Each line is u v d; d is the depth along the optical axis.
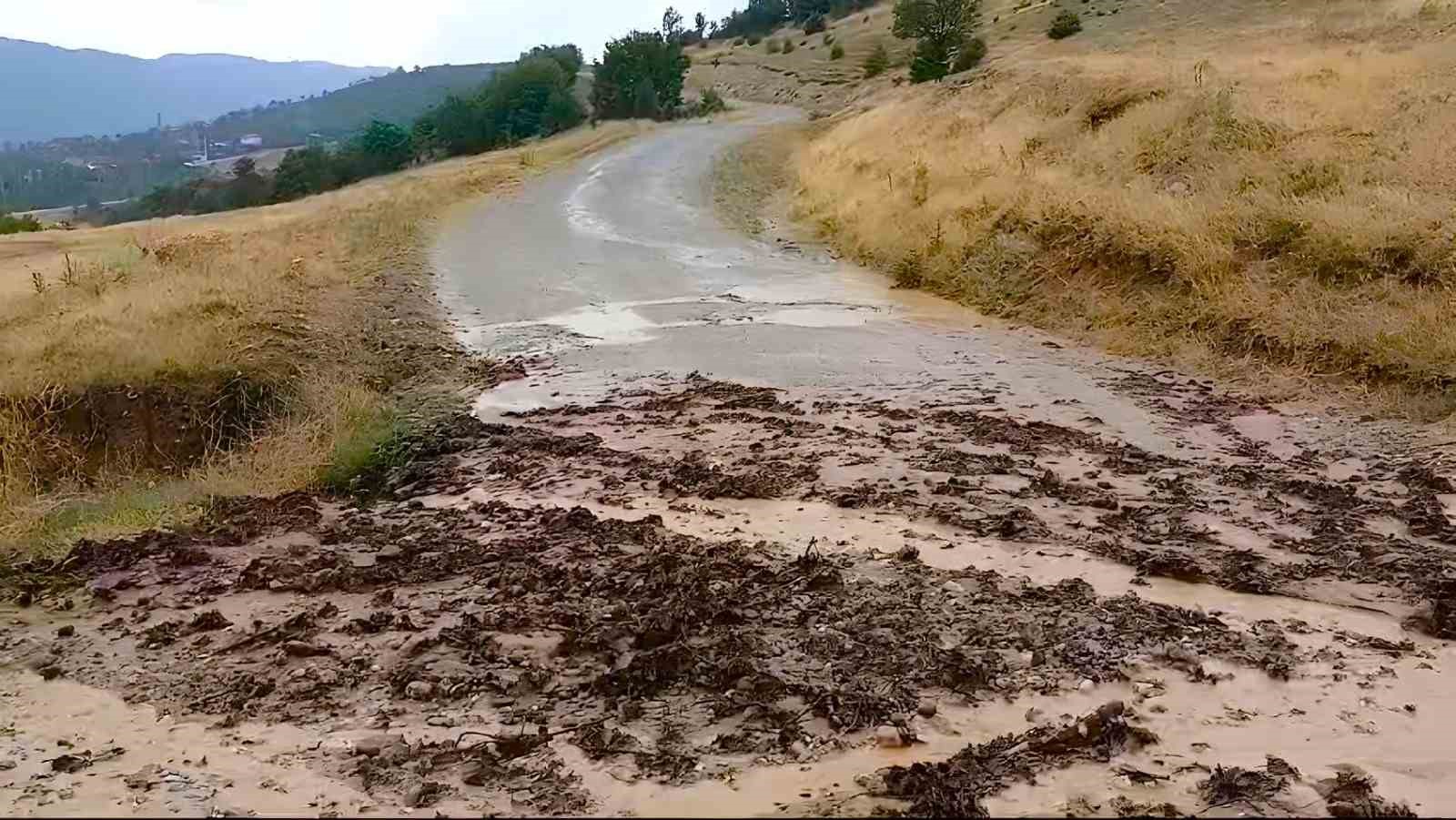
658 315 13.41
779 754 3.46
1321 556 5.36
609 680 4.00
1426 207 10.57
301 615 4.91
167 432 9.72
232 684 4.25
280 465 8.29
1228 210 12.03
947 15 44.94
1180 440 7.70
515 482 7.29
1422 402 8.10
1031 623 4.48
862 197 21.27
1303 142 14.34
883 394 9.26
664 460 7.51
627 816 3.11
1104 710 3.59
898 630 4.40
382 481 7.94
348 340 11.96
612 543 5.72
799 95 67.56
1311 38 27.44
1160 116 17.39
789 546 5.58
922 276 15.33
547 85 64.62
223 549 6.26
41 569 6.04
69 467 9.12
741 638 4.29
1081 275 12.96
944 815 3.02
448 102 69.56
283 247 18.11
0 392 9.46
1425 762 3.42
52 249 22.80
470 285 15.69
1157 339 10.82
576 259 17.95
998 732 3.60
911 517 6.04
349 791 3.35
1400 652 4.27
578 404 9.39
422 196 26.98
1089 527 5.81
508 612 4.75
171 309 12.01
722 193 28.00
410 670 4.20
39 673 4.52
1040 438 7.73
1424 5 26.45
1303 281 10.38
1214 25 36.91
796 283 15.77
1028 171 17.69
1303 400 8.70
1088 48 38.50
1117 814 3.08
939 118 26.95
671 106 64.75
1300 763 3.40
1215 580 5.04
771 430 8.15
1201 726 3.65
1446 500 6.25
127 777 3.52
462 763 3.48
